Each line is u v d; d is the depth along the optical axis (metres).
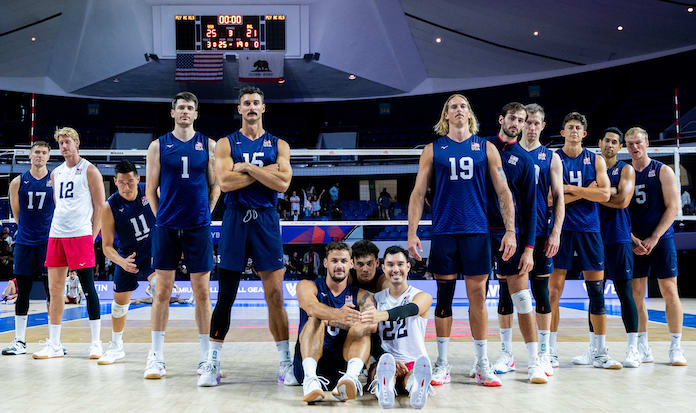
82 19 22.92
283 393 3.69
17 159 21.38
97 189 5.49
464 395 3.60
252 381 4.15
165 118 28.11
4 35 22.80
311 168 22.70
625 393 3.61
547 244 4.35
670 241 5.01
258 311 12.73
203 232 4.35
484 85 26.14
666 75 24.50
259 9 23.88
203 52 23.89
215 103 27.70
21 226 5.74
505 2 22.20
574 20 22.53
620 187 4.89
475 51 25.08
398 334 3.84
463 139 4.16
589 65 24.56
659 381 4.04
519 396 3.54
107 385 3.92
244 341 6.89
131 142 26.44
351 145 27.61
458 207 4.04
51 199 5.76
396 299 3.94
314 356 3.62
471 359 5.18
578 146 5.01
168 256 4.30
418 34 24.53
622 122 24.98
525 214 4.18
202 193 4.36
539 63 25.12
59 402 3.34
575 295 17.11
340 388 3.40
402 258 3.84
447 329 4.12
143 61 24.33
